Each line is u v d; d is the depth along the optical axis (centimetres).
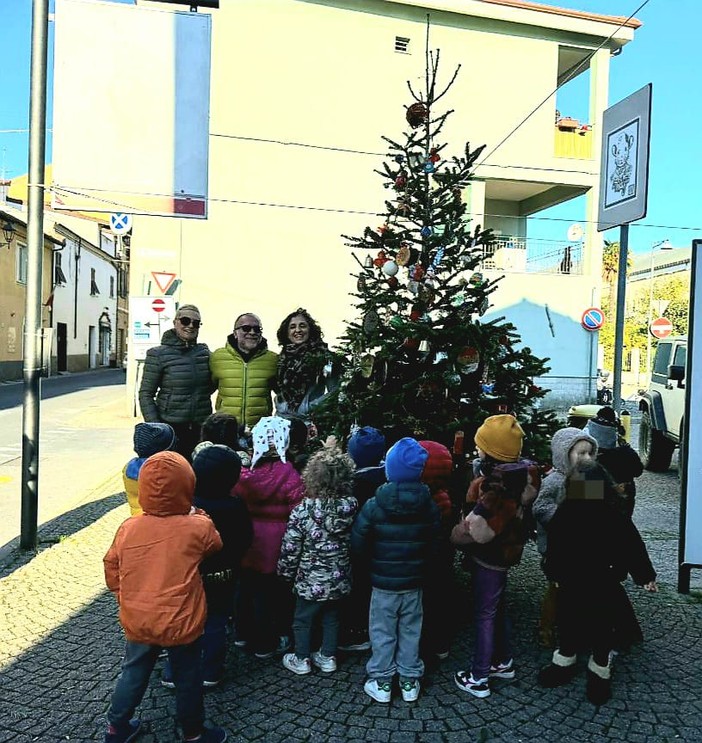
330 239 1511
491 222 1939
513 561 330
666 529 672
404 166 485
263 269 1478
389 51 1544
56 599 444
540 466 404
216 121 1456
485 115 1627
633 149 567
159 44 579
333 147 1513
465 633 406
